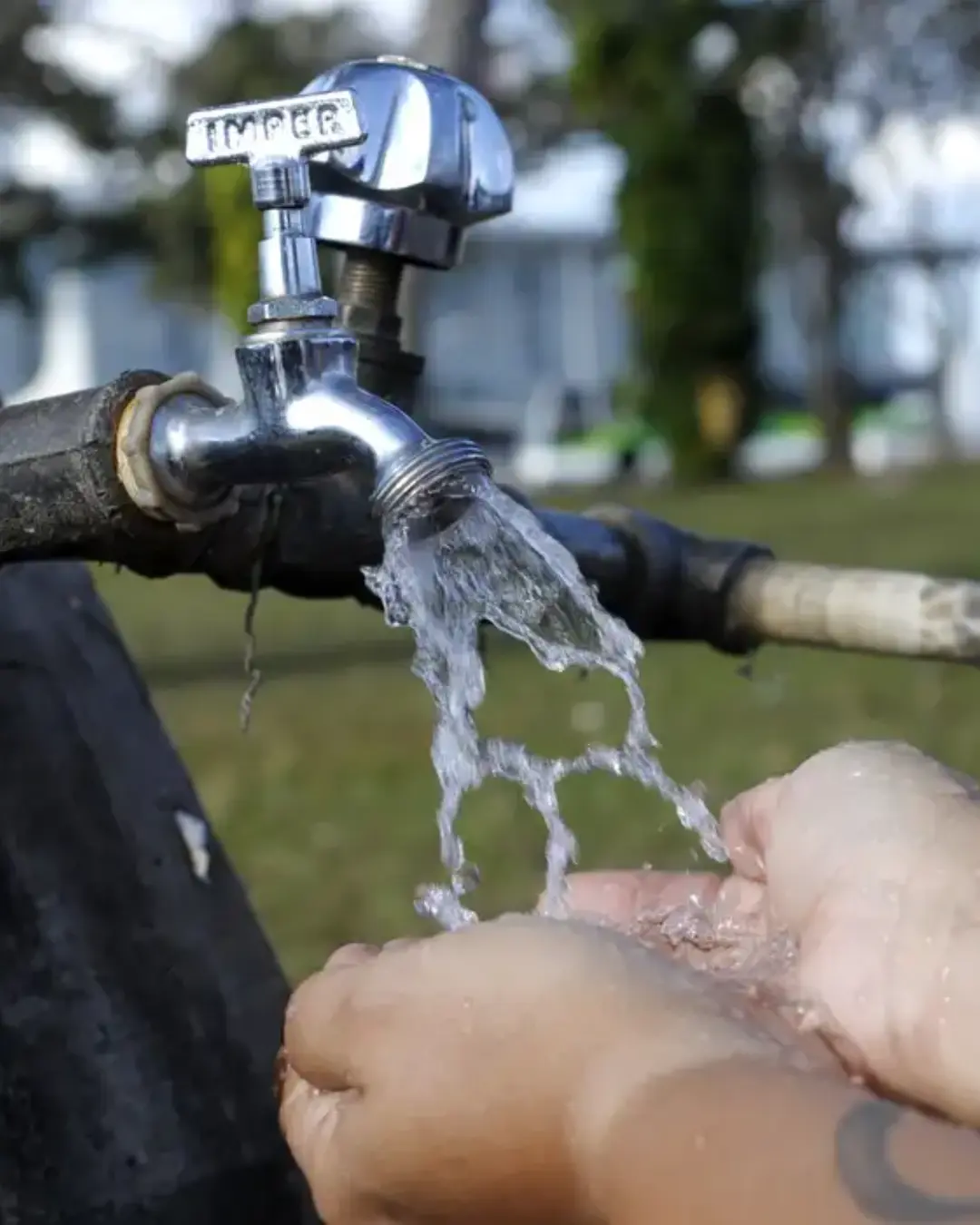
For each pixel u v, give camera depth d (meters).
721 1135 0.56
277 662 7.15
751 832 0.83
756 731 5.29
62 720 1.13
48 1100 1.00
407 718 5.68
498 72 17.53
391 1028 0.66
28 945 1.04
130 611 9.28
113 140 18.97
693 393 20.72
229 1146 1.05
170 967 1.09
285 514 1.00
